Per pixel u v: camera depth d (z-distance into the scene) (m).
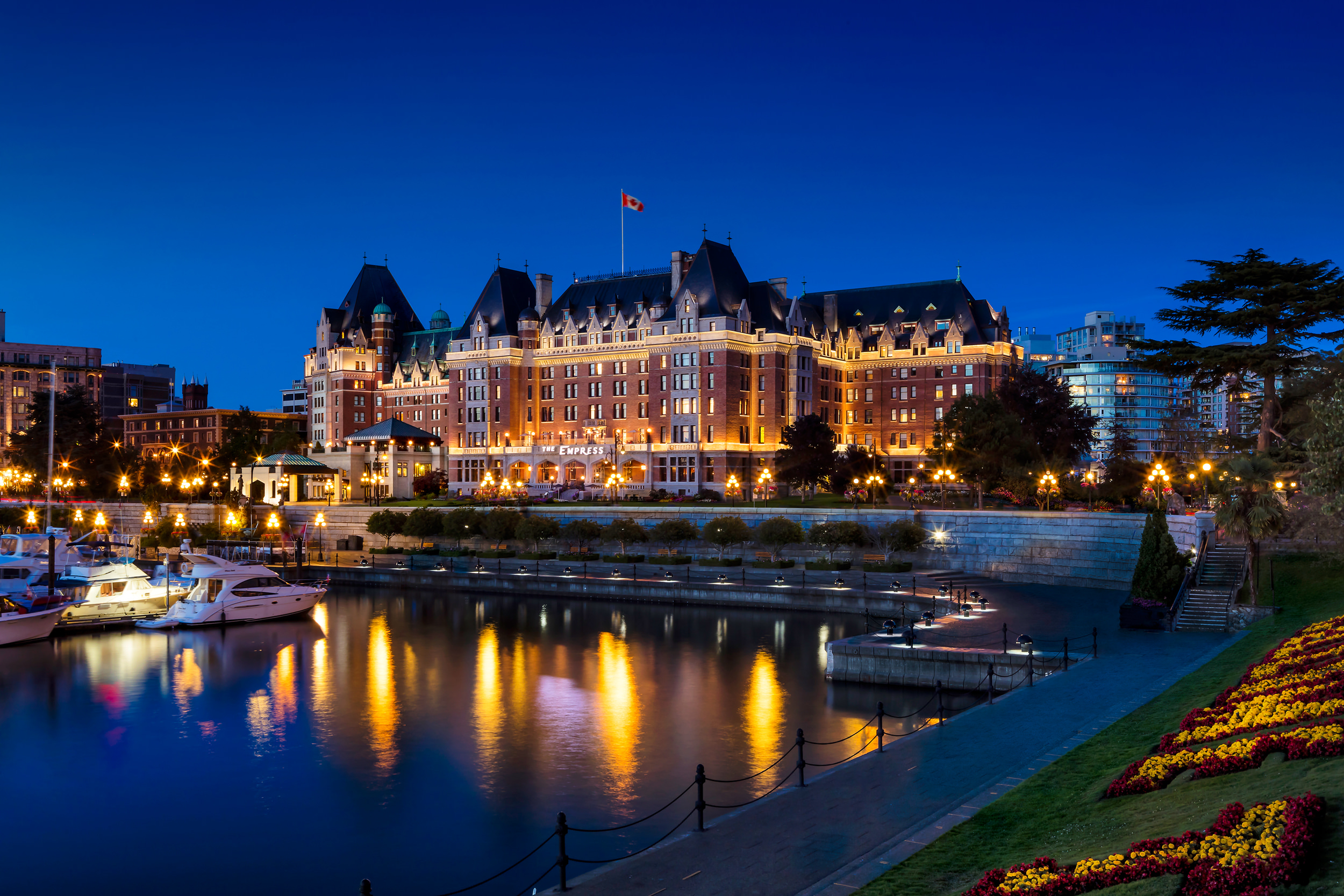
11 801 39.84
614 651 68.69
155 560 130.12
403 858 33.78
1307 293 80.81
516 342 176.75
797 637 72.25
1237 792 21.64
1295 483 66.56
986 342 169.88
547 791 39.94
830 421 173.62
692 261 163.38
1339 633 36.97
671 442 156.00
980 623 62.41
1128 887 17.84
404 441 176.50
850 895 21.39
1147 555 59.03
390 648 71.75
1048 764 30.80
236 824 37.16
